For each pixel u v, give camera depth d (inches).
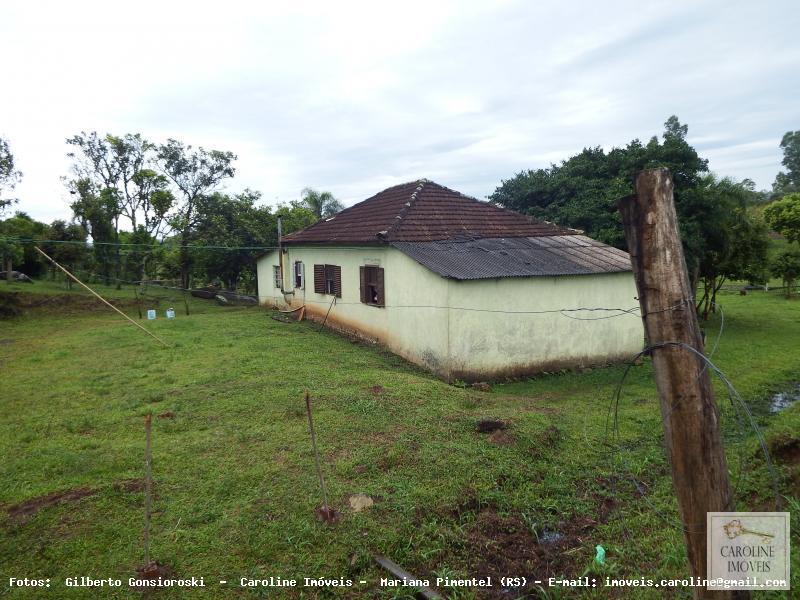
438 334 437.1
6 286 828.6
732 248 673.6
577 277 477.4
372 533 188.4
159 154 977.5
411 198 596.7
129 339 559.8
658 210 118.0
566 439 281.1
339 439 273.1
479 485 223.5
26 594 158.4
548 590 163.8
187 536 186.7
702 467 116.3
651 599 153.4
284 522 194.2
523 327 455.2
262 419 305.4
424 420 298.0
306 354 490.6
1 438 282.5
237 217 991.0
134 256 993.5
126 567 170.6
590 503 217.5
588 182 781.3
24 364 455.5
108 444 272.4
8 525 193.5
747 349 524.7
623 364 502.3
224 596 158.9
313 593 160.9
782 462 228.5
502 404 351.3
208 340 553.0
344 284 618.8
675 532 189.0
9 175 874.8
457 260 459.8
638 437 289.3
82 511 203.2
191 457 253.9
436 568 175.2
